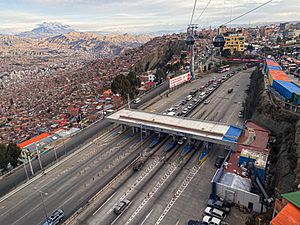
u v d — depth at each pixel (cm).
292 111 5697
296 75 9119
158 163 5478
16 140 8100
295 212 2884
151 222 3816
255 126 6125
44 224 3825
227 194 4062
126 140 6731
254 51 18412
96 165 5581
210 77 13888
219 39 13462
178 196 4366
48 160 6056
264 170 4169
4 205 4441
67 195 4600
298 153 4094
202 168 5181
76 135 7525
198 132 5744
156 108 9356
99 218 3944
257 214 3794
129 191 4575
